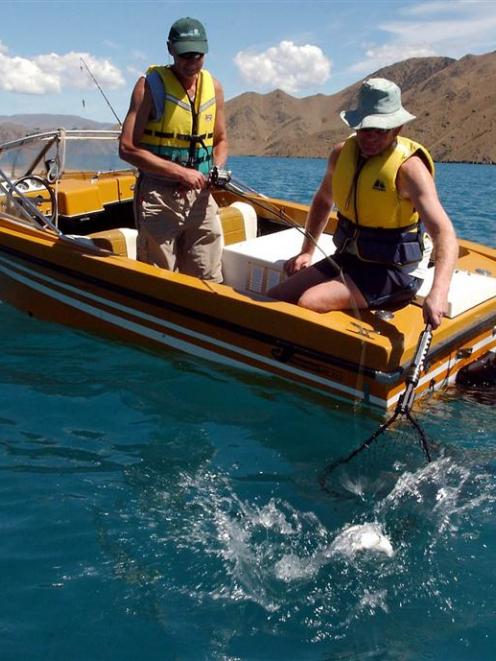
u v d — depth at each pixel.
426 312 3.75
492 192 21.77
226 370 4.60
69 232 6.46
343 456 3.79
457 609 2.75
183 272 5.23
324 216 4.62
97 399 4.34
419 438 3.94
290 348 4.25
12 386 4.47
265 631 2.64
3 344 5.09
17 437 3.90
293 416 4.20
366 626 2.67
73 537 3.09
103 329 5.13
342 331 4.03
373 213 4.15
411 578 2.90
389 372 3.91
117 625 2.64
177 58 4.60
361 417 4.13
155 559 2.97
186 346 4.73
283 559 3.00
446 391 4.48
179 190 4.89
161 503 3.35
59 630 2.61
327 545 3.08
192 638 2.60
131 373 4.68
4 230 5.55
